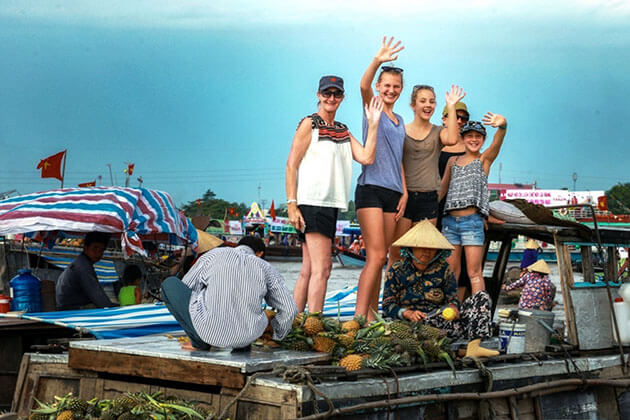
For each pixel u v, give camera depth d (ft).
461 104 27.09
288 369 14.38
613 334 21.86
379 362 15.99
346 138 22.22
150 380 16.94
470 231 24.38
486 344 22.43
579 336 20.93
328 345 16.76
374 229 22.79
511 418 17.97
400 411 15.74
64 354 18.57
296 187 21.80
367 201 22.88
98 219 28.45
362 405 14.56
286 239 217.97
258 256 18.29
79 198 30.01
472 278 24.56
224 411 14.30
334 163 21.70
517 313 20.63
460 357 18.71
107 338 21.39
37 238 39.91
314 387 13.88
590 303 21.36
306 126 21.66
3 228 28.04
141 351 16.39
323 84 21.85
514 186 212.84
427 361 17.26
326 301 32.22
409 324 18.06
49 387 18.12
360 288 22.91
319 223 21.54
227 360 15.14
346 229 195.83
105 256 49.29
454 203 24.49
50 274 45.60
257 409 14.40
